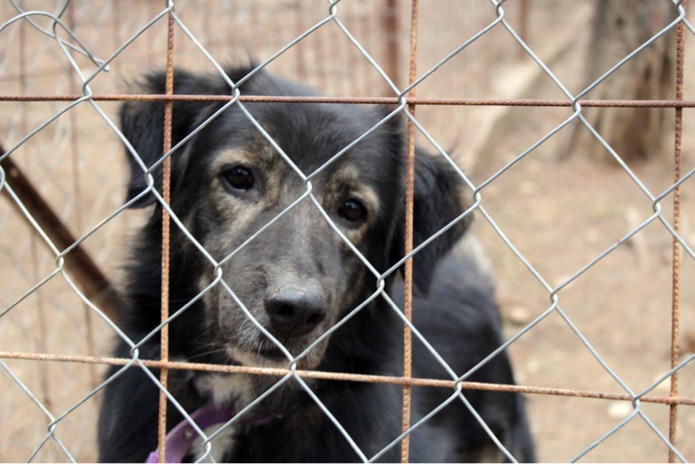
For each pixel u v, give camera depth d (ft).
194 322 3.24
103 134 6.72
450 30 8.73
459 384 2.18
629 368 5.49
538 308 6.27
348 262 3.27
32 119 6.88
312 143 3.17
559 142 9.29
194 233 3.22
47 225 3.53
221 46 6.84
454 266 4.73
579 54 13.03
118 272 3.48
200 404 3.30
